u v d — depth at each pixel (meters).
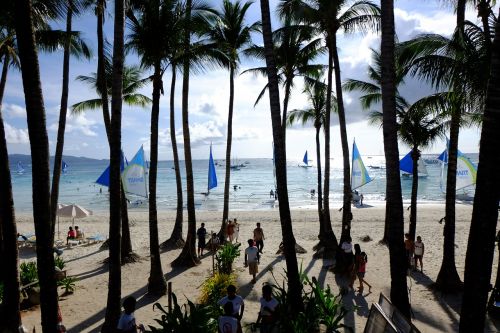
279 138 8.88
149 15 11.31
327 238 16.45
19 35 5.92
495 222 5.19
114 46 8.58
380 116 20.02
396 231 7.48
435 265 15.05
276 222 28.95
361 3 14.57
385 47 7.64
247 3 18.08
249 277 13.40
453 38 8.01
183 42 12.65
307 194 57.88
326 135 16.97
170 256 17.25
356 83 19.34
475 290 5.26
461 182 26.42
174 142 19.62
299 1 14.93
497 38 5.09
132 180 20.12
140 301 11.22
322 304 8.34
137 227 27.14
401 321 5.61
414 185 15.80
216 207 43.59
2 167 7.91
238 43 18.56
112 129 8.48
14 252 8.09
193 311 7.30
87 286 12.97
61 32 12.60
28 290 10.75
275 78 8.94
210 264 15.47
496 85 5.08
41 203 6.13
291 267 8.57
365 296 11.31
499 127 5.07
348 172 14.71
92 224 29.78
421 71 8.24
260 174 112.31
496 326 9.12
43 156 6.13
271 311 7.36
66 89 13.96
